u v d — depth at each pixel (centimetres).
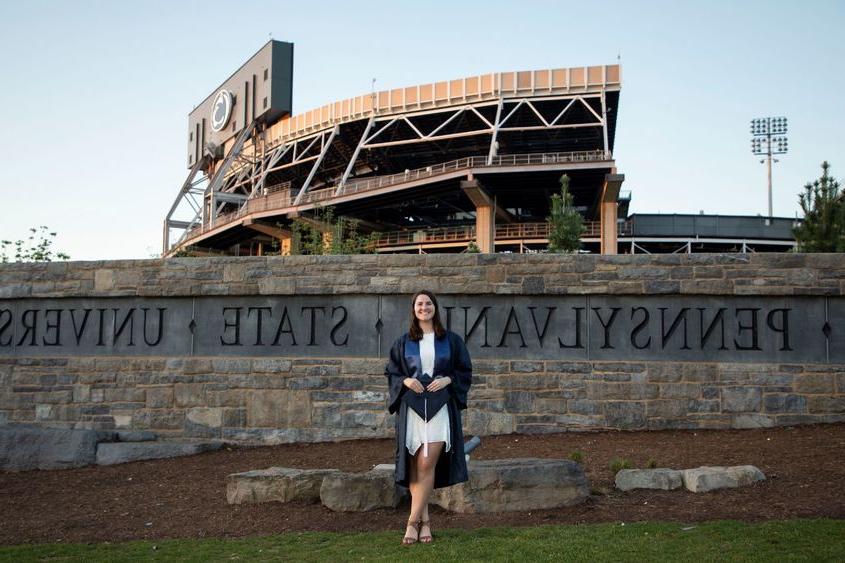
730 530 648
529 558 589
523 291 1238
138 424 1315
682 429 1182
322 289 1288
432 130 8662
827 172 2062
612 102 7981
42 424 1352
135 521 815
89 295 1368
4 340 1398
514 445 1116
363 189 6838
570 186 6862
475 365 1230
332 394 1263
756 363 1188
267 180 10612
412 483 654
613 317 1228
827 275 1183
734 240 6825
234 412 1286
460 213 8662
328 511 795
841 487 778
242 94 10456
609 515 738
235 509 825
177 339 1340
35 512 880
